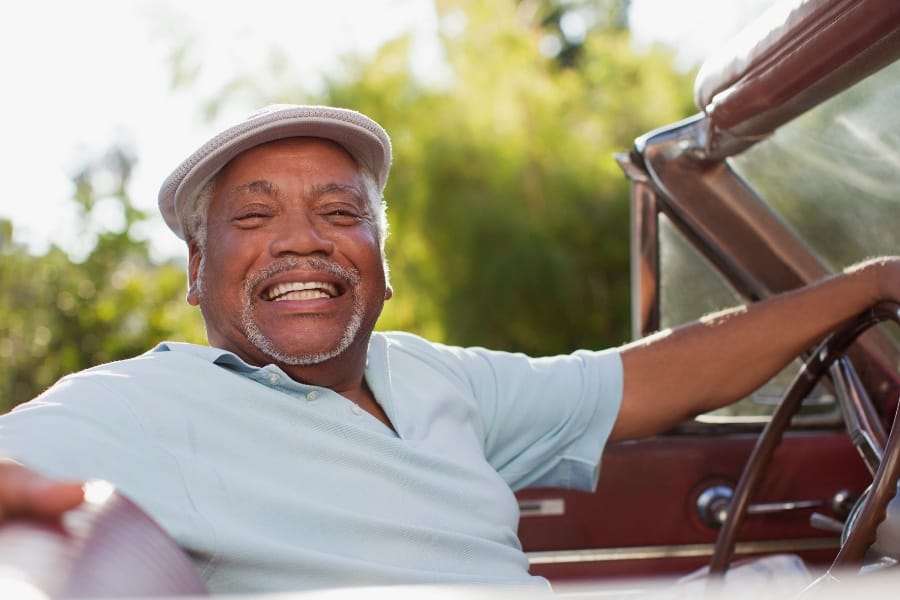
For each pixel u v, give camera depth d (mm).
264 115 1857
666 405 2098
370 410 1937
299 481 1655
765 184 2248
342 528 1637
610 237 7328
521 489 2330
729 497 2396
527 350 7367
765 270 2375
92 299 8031
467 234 7121
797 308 2057
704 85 2031
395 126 7527
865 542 1508
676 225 2439
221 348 1943
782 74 1747
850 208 2143
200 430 1620
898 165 1928
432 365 2037
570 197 7262
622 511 2385
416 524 1715
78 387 1591
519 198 7285
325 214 1893
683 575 2396
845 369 2020
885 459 1517
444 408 1950
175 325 7934
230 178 1894
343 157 1942
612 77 7578
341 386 1926
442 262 7289
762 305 2105
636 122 7316
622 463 2395
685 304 2539
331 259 1876
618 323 7383
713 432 2477
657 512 2396
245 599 842
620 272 7379
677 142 2227
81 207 8320
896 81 1722
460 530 1771
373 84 7605
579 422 2080
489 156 7219
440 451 1855
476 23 7742
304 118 1861
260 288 1860
